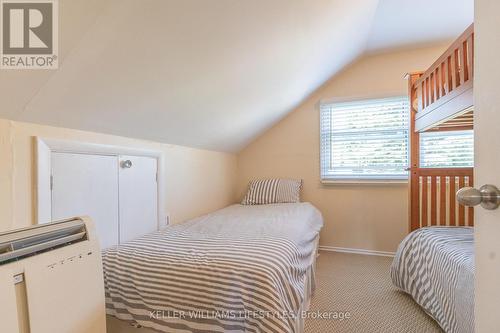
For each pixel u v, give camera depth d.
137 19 0.98
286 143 3.17
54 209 1.28
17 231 0.63
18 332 0.55
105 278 1.16
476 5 0.56
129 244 1.37
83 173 1.44
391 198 2.79
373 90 2.82
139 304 1.09
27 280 0.58
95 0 0.84
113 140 1.64
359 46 2.52
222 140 2.71
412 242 1.85
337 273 2.33
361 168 2.88
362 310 1.71
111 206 1.62
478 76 0.55
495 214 0.50
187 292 1.04
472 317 1.12
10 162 1.10
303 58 2.03
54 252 0.66
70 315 0.67
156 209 2.01
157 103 1.55
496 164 0.50
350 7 1.76
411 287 1.79
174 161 2.23
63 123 1.30
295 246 1.37
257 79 1.92
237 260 1.10
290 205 2.68
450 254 1.38
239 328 0.96
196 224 1.86
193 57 1.34
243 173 3.37
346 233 2.94
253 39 1.47
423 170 2.15
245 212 2.36
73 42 0.93
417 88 2.11
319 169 3.03
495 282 0.50
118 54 1.08
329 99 2.96
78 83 1.12
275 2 1.29
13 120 1.11
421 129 2.04
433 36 2.42
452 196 2.07
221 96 1.86
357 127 2.90
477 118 0.55
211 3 1.09
